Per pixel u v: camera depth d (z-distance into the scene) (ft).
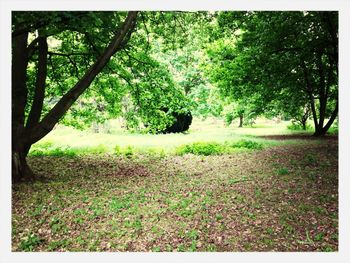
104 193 26.50
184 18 41.70
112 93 44.42
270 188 27.04
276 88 54.34
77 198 25.04
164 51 44.45
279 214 21.49
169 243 18.31
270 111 87.81
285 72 47.67
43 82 30.83
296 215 21.27
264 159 39.93
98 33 31.94
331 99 72.90
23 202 23.82
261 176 31.19
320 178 29.07
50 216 21.57
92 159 42.52
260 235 18.95
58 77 40.65
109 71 40.81
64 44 37.91
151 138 66.74
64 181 30.14
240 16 39.93
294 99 69.82
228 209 22.63
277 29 37.99
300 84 64.23
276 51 41.47
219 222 20.62
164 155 45.19
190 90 92.22
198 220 20.95
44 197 24.99
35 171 34.09
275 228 19.65
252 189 27.02
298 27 37.73
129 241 18.51
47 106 43.75
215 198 25.04
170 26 41.45
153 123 45.88
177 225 20.27
